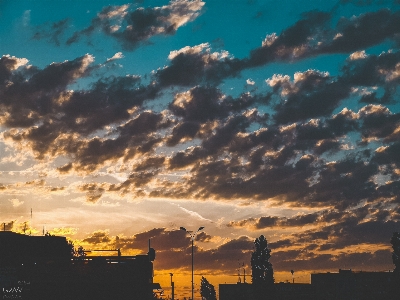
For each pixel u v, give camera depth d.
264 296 104.12
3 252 64.94
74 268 54.66
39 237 68.62
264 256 105.50
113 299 54.34
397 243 88.38
